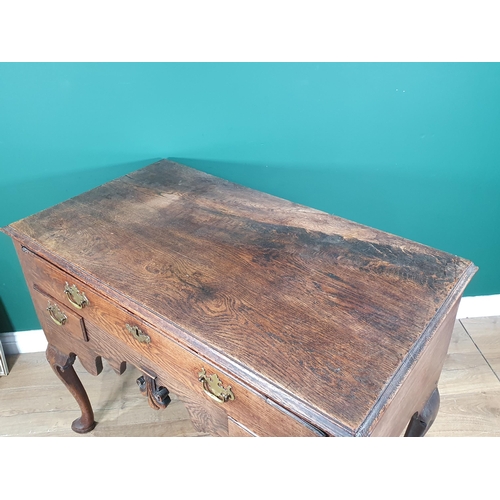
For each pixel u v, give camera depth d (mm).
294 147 1402
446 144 1415
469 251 1662
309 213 1180
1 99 1275
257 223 1139
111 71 1261
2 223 1487
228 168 1444
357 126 1369
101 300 999
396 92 1314
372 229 1112
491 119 1374
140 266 1004
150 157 1416
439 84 1307
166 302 915
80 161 1399
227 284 952
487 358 1695
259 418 830
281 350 815
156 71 1269
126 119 1341
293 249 1046
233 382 826
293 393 752
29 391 1646
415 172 1465
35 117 1312
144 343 968
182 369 924
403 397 881
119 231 1115
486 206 1552
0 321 1700
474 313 1816
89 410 1479
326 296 920
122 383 1678
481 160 1450
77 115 1321
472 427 1484
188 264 1008
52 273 1079
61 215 1177
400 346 819
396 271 978
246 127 1367
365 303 903
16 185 1419
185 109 1333
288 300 913
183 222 1146
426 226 1587
